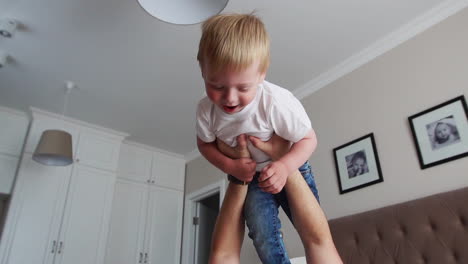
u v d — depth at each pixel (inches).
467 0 85.7
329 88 114.0
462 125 79.1
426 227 73.0
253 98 29.3
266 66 29.7
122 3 87.9
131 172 159.6
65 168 138.0
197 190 165.0
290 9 90.0
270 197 33.2
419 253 72.1
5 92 126.6
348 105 106.3
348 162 100.1
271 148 31.9
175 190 171.0
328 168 105.2
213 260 30.6
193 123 149.3
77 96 129.3
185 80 120.3
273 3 88.0
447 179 78.9
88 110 138.9
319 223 28.7
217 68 27.0
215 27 29.2
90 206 139.1
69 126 144.8
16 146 133.9
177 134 158.6
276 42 101.7
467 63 82.4
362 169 95.8
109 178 147.9
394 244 76.4
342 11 91.0
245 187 32.4
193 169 173.8
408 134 89.2
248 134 31.9
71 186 136.9
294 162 29.6
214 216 174.7
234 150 32.8
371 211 85.4
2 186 126.5
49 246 125.1
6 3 88.5
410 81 92.6
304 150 31.2
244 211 33.4
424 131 85.9
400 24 96.0
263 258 30.8
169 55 107.4
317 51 105.9
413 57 93.5
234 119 31.1
